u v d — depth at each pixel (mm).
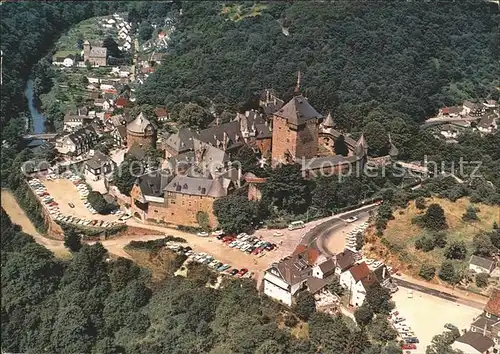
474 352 191875
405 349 196875
